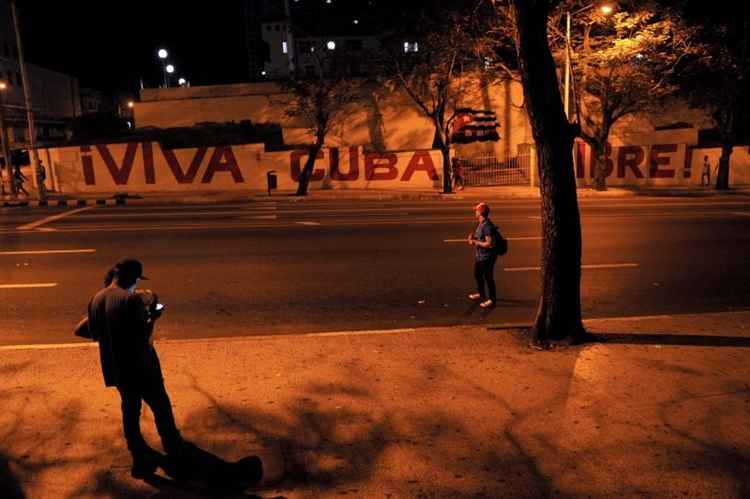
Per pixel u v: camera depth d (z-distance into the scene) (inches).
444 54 1031.6
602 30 1043.9
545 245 276.4
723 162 1146.0
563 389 225.8
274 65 2613.2
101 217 773.9
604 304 372.8
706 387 225.9
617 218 730.2
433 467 174.4
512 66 1233.4
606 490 162.6
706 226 663.8
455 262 488.1
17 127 1969.7
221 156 1230.9
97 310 175.3
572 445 185.6
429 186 1268.5
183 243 571.2
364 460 178.5
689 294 393.7
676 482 165.8
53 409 213.0
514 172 1317.7
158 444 189.2
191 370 247.6
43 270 463.2
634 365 248.7
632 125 1366.9
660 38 932.0
